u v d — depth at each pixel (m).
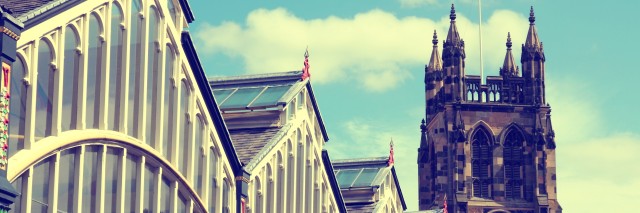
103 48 42.69
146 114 45.56
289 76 60.50
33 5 39.81
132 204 44.41
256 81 60.59
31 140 38.56
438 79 171.62
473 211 158.88
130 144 43.81
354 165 73.19
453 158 159.88
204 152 49.81
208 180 50.16
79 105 41.16
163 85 46.59
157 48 46.44
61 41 40.19
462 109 161.75
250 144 56.03
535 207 159.12
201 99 49.62
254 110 57.91
